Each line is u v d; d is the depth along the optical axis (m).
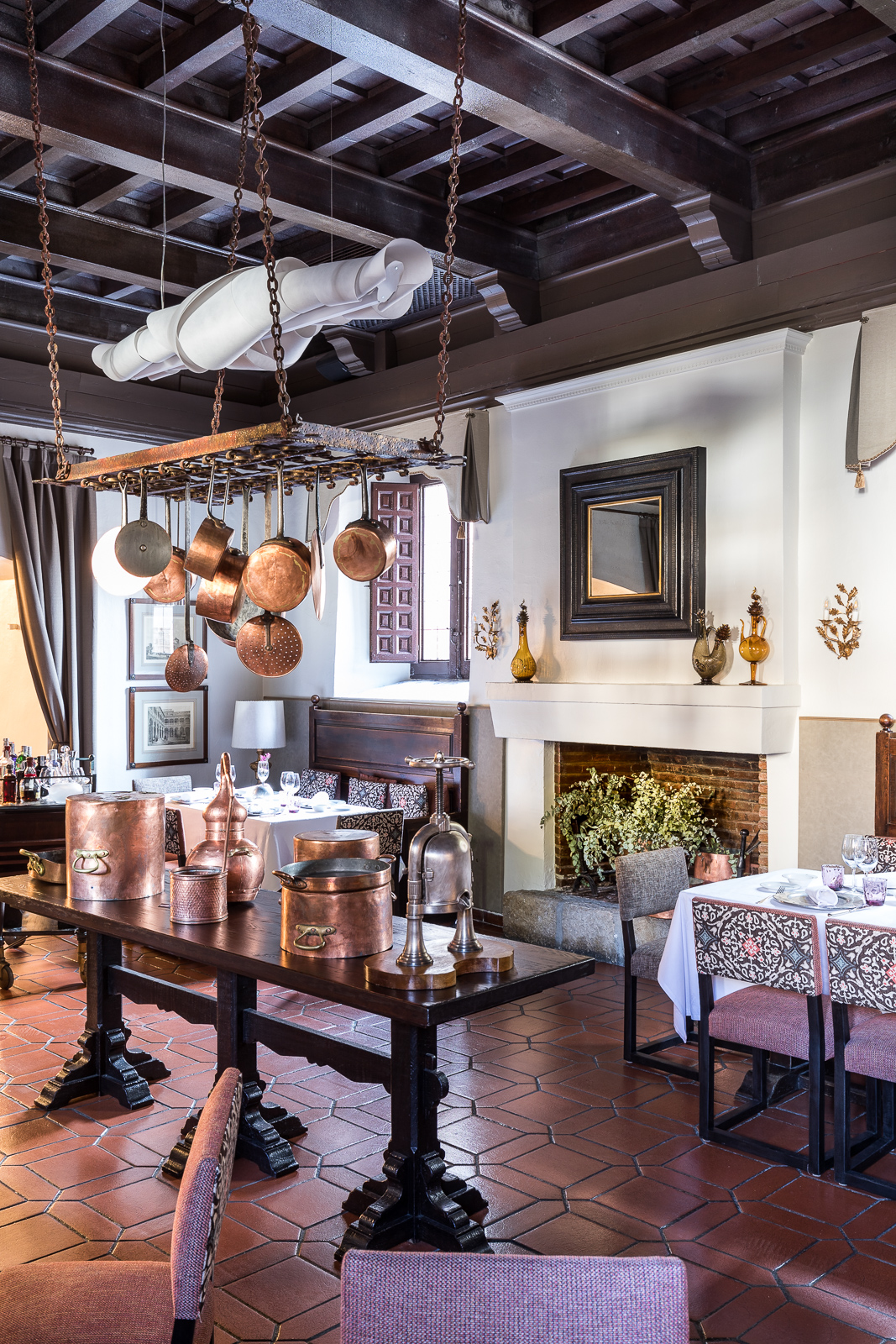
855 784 5.23
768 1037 3.55
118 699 8.15
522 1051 4.62
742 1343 2.55
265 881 5.82
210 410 8.33
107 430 7.73
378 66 3.90
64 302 7.35
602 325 6.08
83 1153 3.58
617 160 4.73
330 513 8.29
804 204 5.25
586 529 6.17
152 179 5.32
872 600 5.17
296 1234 3.07
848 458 5.17
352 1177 3.42
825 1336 2.59
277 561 3.14
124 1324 1.92
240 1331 2.61
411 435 7.58
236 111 4.77
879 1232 3.08
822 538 5.35
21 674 8.32
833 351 5.31
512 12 4.07
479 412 7.05
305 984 2.88
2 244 5.77
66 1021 4.98
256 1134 3.50
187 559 3.49
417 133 5.16
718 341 5.58
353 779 8.05
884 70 4.60
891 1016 3.53
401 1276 1.41
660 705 5.70
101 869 3.73
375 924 3.07
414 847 2.87
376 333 7.58
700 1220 3.14
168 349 3.89
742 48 4.49
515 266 6.29
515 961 3.05
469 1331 1.39
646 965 4.41
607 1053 4.60
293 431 2.91
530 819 6.68
